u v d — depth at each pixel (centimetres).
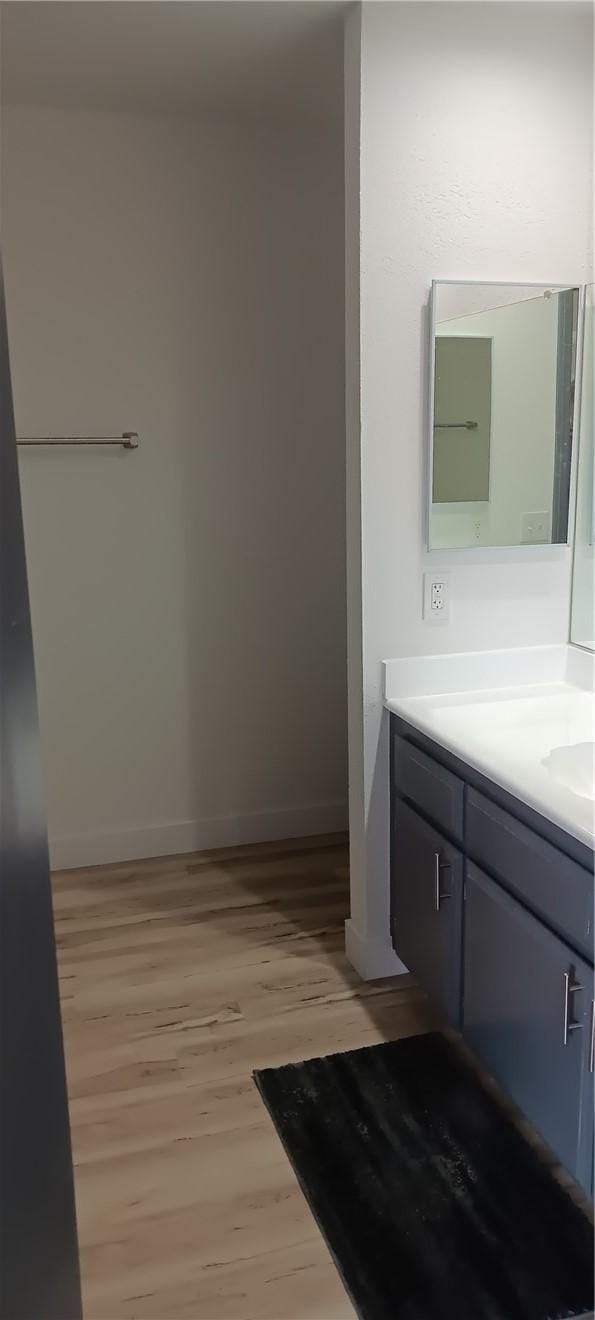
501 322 235
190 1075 229
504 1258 177
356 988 263
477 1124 211
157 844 352
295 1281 173
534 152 230
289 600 348
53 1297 103
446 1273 173
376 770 253
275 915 305
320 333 332
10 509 88
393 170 221
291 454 338
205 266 316
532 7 221
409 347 231
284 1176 197
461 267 231
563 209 235
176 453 325
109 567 326
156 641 336
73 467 316
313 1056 235
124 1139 208
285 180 318
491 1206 188
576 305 239
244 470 334
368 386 230
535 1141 206
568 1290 170
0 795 86
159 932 296
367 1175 197
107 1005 258
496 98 225
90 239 304
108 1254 179
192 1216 188
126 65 257
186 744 348
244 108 295
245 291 321
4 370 87
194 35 234
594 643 251
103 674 333
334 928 296
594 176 234
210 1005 257
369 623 243
